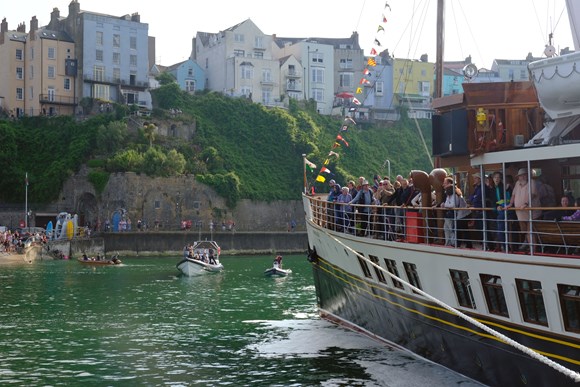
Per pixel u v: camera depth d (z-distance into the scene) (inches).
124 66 4397.1
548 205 601.0
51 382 783.7
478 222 684.7
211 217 3774.6
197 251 2657.5
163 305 1486.2
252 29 4921.3
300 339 1010.1
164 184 3654.0
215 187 3806.6
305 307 1440.7
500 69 4702.3
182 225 3636.8
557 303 561.0
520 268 590.2
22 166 3836.1
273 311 1375.5
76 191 3627.0
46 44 4197.8
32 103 4244.6
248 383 764.0
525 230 602.5
